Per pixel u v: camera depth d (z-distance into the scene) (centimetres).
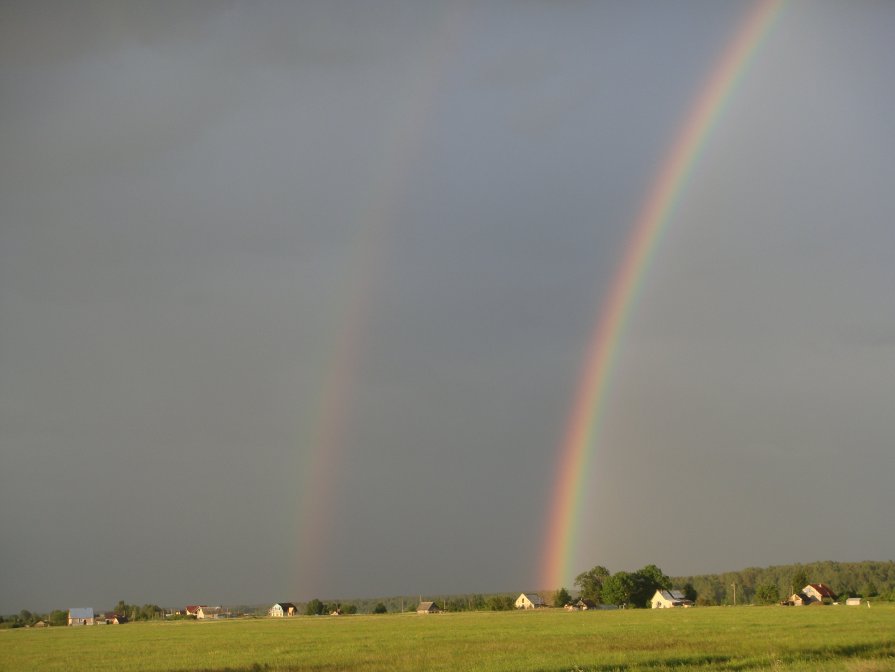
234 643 7162
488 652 4859
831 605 15138
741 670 3522
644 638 5622
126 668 4853
